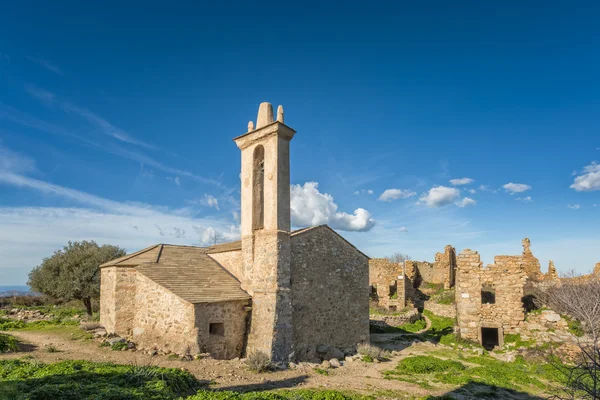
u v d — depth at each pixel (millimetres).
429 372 17609
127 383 10523
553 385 16312
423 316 36094
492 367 18859
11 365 11961
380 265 40219
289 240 18609
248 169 20094
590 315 21797
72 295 31375
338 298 21422
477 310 25266
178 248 22719
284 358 17156
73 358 15422
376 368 17891
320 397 11734
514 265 24938
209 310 16750
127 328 19062
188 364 14945
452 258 45594
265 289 17812
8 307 37594
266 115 20094
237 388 12758
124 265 19375
